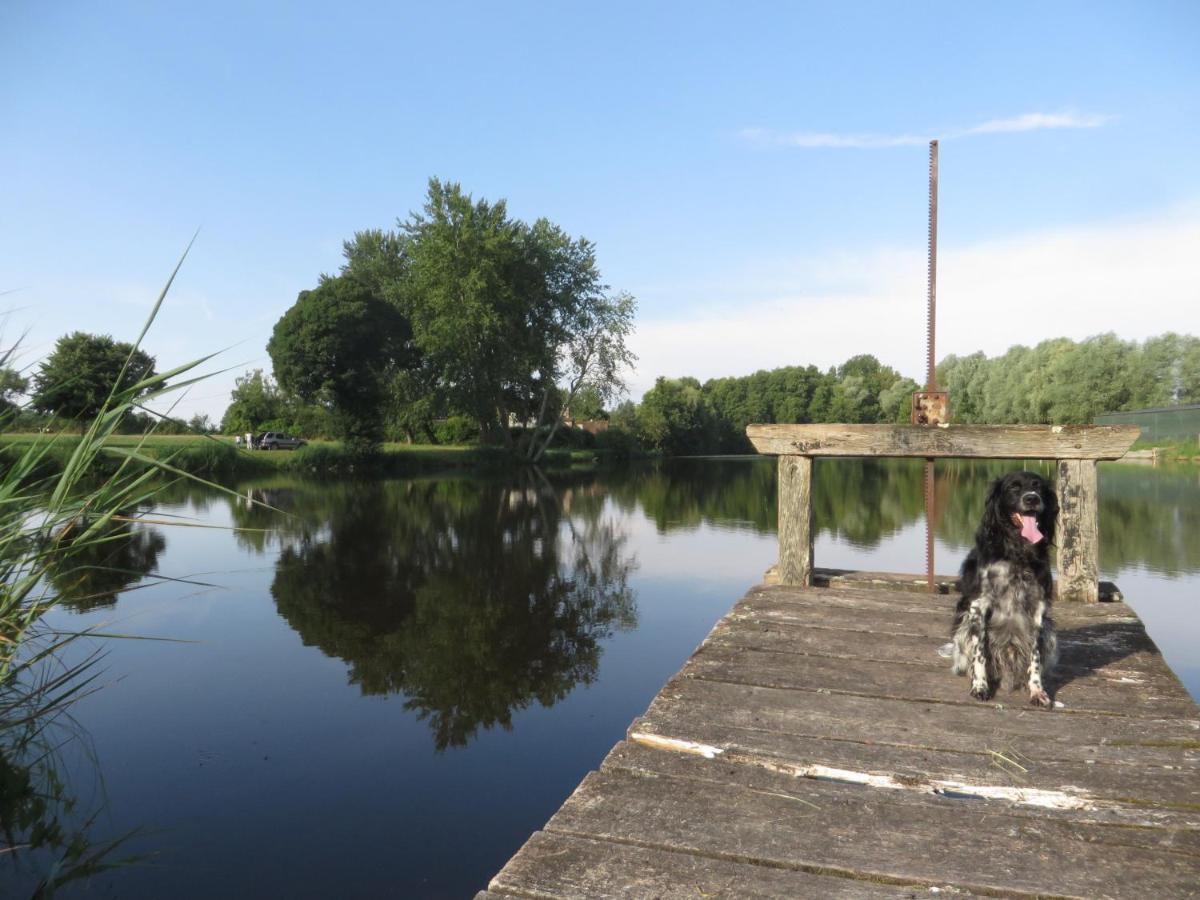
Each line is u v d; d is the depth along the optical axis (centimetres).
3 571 481
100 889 382
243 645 809
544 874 223
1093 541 521
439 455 4447
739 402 9025
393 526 1770
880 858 230
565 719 629
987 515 380
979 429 531
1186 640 751
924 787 276
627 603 1020
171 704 634
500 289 4056
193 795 483
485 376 4266
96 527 500
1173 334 4841
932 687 372
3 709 570
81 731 574
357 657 776
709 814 257
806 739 314
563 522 1866
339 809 474
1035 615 362
